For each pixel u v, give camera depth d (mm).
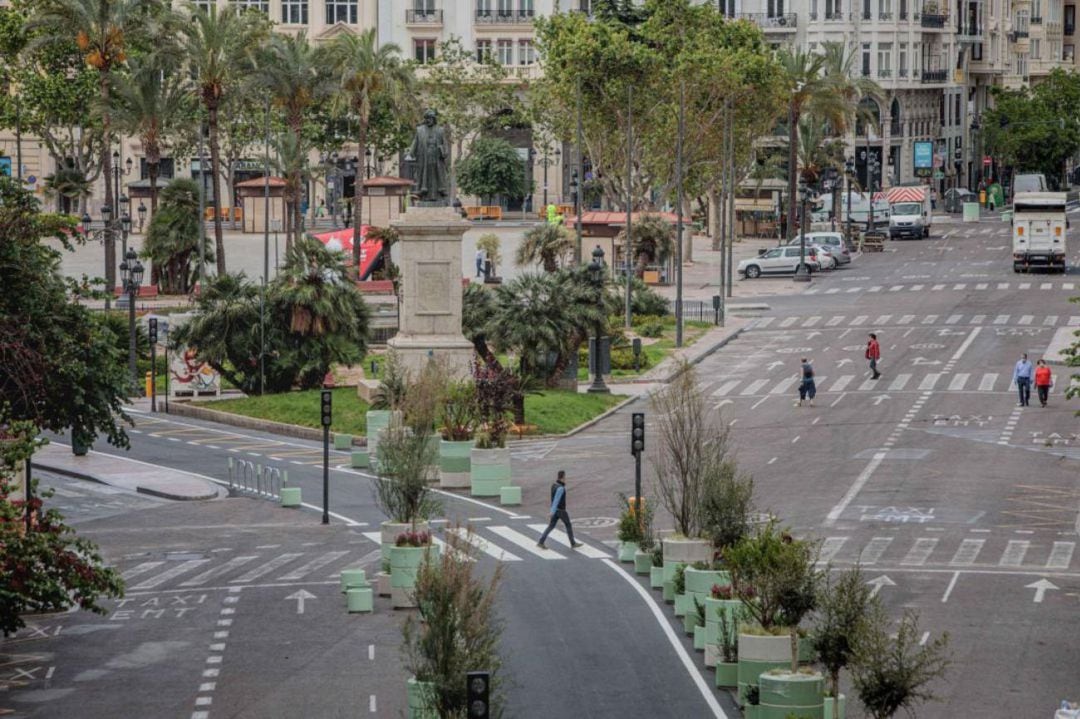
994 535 60750
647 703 43094
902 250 167125
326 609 52688
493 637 40000
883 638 37906
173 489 72438
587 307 91750
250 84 140750
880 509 64875
